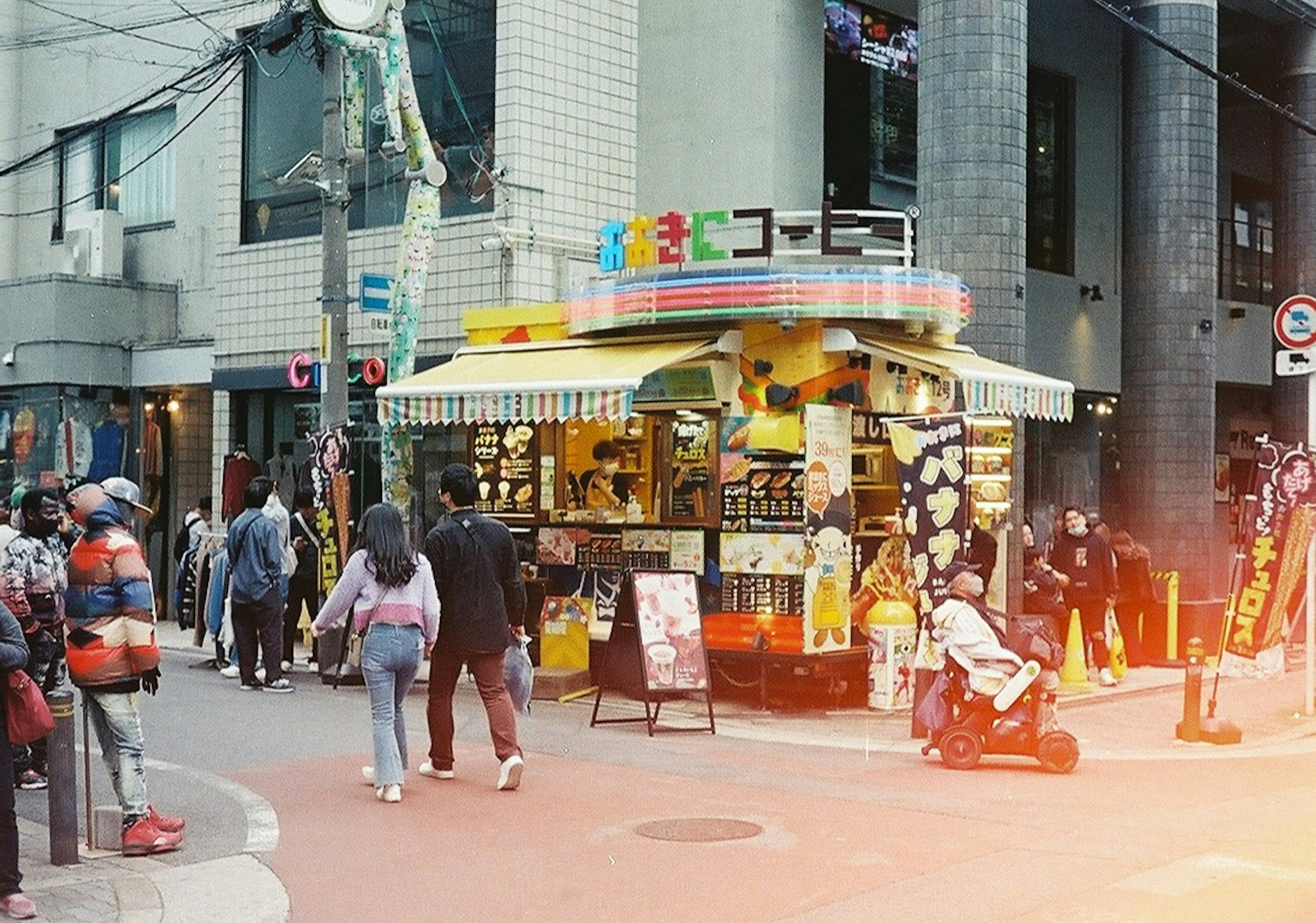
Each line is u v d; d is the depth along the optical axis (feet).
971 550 48.29
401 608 33.30
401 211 65.57
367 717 45.37
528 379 48.60
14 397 77.00
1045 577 53.57
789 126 60.64
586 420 52.19
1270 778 37.27
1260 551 47.85
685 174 62.75
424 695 50.31
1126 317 66.69
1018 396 50.06
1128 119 66.95
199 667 58.29
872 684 47.73
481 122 61.57
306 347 69.10
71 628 28.84
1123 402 66.85
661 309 47.83
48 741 28.19
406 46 56.39
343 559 52.90
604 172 62.80
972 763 37.42
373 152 66.49
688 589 43.62
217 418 73.05
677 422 49.96
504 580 35.45
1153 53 65.98
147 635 28.86
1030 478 73.26
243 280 71.61
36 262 83.51
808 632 46.42
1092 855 28.22
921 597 45.34
